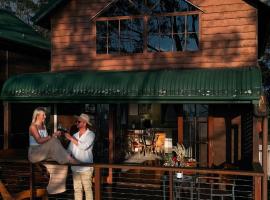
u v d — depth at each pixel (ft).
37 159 29.37
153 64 44.88
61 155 28.86
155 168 26.73
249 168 41.75
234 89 36.35
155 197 36.94
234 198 34.22
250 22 41.70
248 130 42.52
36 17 48.32
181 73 39.78
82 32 47.50
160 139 52.95
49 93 42.11
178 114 45.01
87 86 41.16
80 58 47.50
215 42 42.80
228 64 42.32
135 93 39.32
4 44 56.44
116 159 47.91
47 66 69.67
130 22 45.91
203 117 44.52
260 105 33.76
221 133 43.70
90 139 29.22
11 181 35.88
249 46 41.73
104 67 46.62
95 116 49.98
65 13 48.14
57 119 50.57
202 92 37.22
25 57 62.49
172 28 44.39
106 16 46.73
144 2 45.29
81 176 29.14
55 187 30.19
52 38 48.57
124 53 45.96
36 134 29.01
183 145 43.42
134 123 54.60
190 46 43.75
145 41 45.19
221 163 43.52
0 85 55.62
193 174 37.83
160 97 38.47
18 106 60.39
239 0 42.09
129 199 33.78
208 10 43.01
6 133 43.91
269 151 49.70
